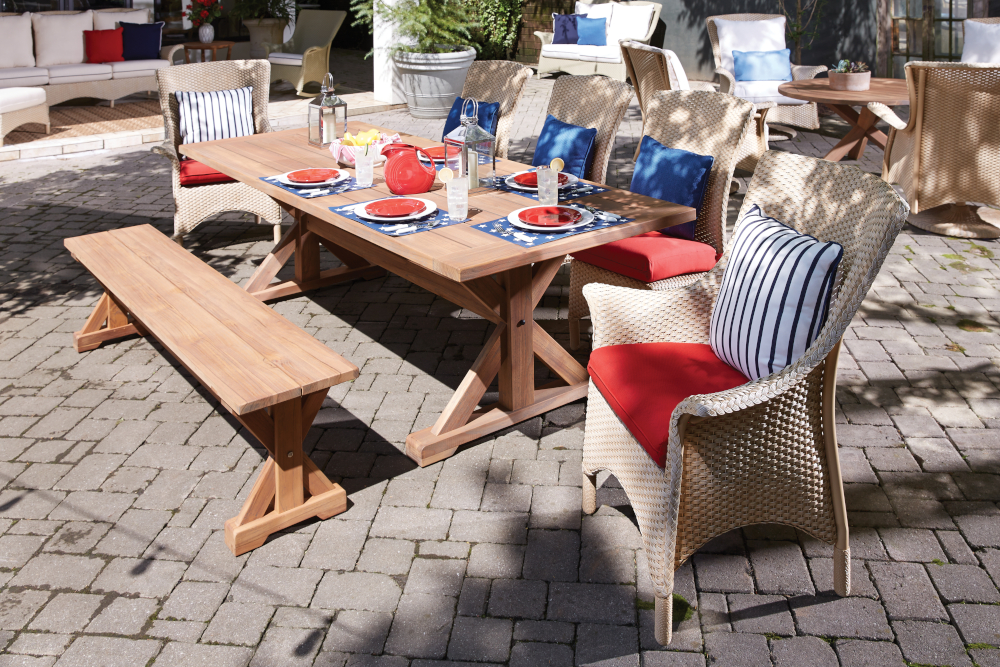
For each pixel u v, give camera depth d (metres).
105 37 8.98
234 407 2.35
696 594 2.37
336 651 2.20
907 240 5.23
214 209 5.10
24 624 2.30
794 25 10.20
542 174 3.13
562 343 3.95
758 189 2.64
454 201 3.01
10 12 9.94
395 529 2.68
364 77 11.84
